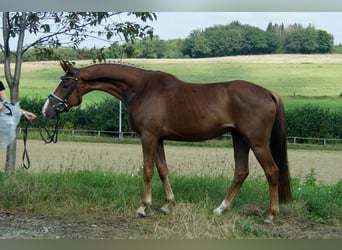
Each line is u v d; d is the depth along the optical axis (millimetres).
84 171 9094
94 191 7414
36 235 5828
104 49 9062
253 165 14617
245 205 7000
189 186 7801
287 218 6703
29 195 7055
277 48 51625
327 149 25938
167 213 6781
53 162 14812
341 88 39844
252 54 51344
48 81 39719
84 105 31188
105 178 8289
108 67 6941
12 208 6875
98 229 6121
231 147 24422
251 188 7887
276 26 51594
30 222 6352
